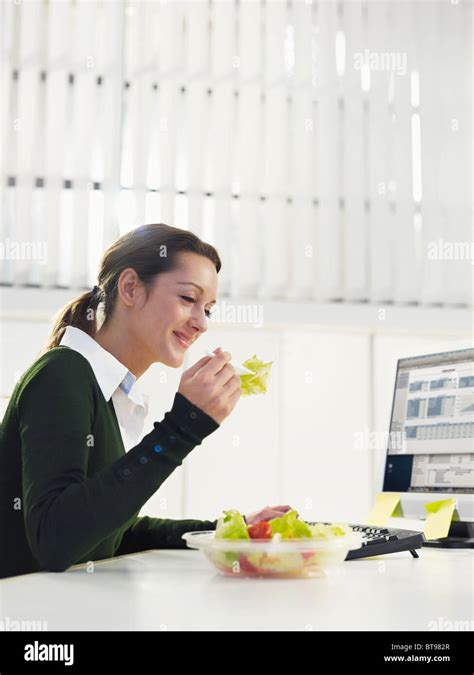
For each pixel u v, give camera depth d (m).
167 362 1.31
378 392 3.79
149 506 3.42
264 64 3.80
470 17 4.03
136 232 1.34
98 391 1.21
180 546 1.41
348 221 3.83
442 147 3.95
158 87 3.65
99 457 1.21
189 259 1.30
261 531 1.03
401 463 1.67
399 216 3.88
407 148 3.90
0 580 0.96
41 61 3.54
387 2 3.93
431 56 3.95
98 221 3.52
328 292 3.78
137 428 1.36
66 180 3.53
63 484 1.04
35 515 1.03
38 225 3.49
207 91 3.71
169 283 1.29
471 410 1.53
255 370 1.17
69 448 1.07
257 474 3.57
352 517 3.65
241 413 3.59
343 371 3.76
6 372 3.38
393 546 1.21
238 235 3.69
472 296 3.94
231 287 3.68
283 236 3.73
